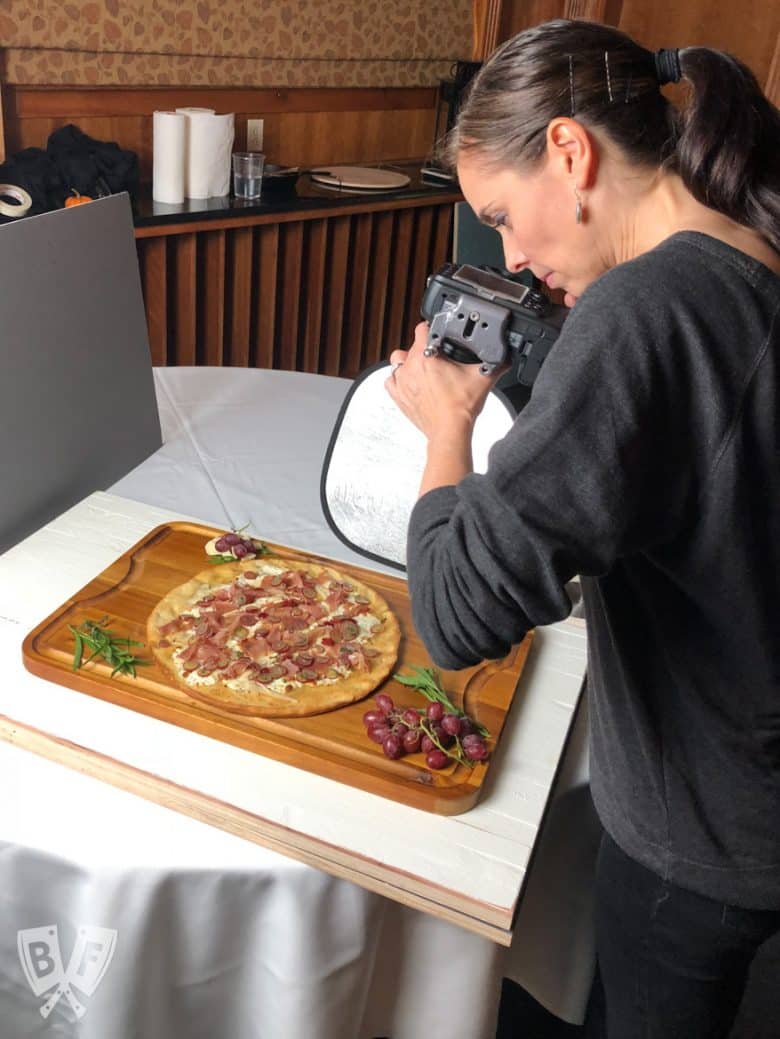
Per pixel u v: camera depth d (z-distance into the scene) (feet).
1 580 3.72
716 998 2.98
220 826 2.88
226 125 8.84
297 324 10.14
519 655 3.57
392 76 10.96
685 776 2.69
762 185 2.23
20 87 8.21
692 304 2.12
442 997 3.20
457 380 2.97
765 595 2.36
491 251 8.26
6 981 3.05
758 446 2.19
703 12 10.95
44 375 4.19
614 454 2.10
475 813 2.91
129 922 2.83
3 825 2.82
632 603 2.58
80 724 3.08
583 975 3.59
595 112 2.29
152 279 8.64
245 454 5.18
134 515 4.27
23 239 3.96
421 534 2.50
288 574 3.84
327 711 3.17
